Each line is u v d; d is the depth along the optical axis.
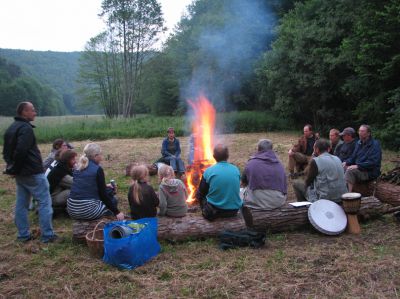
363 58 12.88
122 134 21.05
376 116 14.47
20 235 5.34
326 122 20.62
